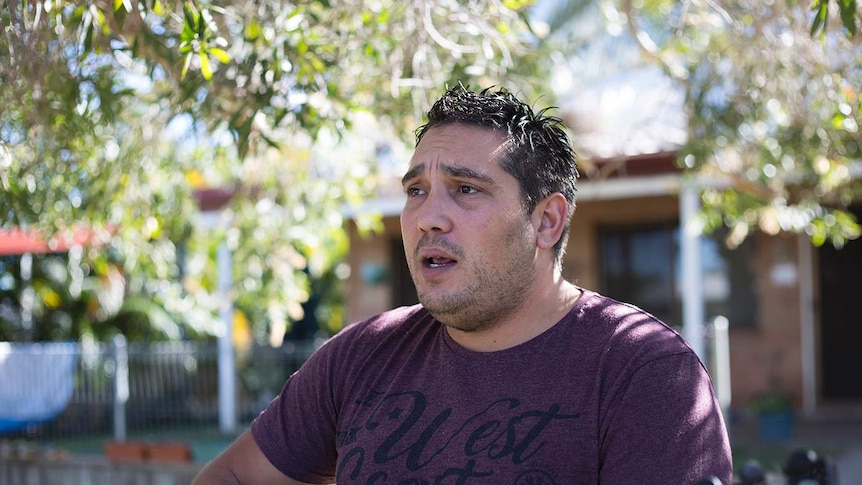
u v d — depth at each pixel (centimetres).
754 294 1012
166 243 588
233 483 215
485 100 190
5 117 303
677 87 528
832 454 784
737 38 427
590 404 174
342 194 565
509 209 182
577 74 951
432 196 184
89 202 429
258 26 290
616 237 1053
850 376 996
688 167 517
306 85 317
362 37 335
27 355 930
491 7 347
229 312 1042
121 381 929
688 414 167
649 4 596
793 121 479
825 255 1002
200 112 322
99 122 337
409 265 189
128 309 1159
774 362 998
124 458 798
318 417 210
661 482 163
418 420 187
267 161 543
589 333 181
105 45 281
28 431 922
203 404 958
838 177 525
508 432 176
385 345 205
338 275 1386
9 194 315
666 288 1031
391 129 457
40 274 1124
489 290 181
